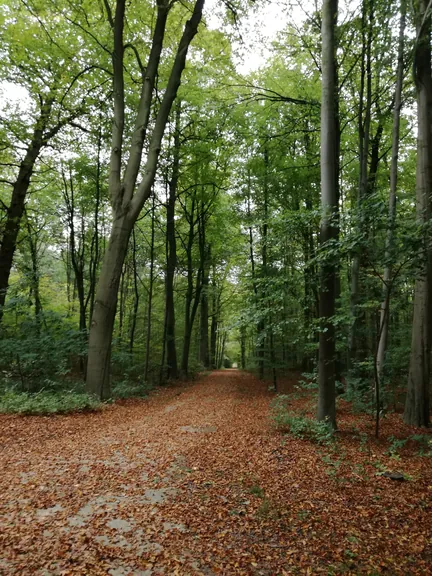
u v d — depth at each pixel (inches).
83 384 495.5
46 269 996.6
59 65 560.4
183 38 506.0
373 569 131.4
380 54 401.1
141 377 762.8
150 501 180.2
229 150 713.6
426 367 362.6
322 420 326.6
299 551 142.3
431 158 362.3
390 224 253.4
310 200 671.8
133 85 631.2
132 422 366.3
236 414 434.0
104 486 196.9
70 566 126.0
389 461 251.8
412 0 354.3
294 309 490.9
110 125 631.2
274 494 193.6
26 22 532.1
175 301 1172.5
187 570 128.0
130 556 134.0
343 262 305.3
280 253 410.9
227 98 617.0
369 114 458.0
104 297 469.7
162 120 502.6
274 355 677.3
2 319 501.7
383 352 398.9
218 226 936.3
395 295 322.0
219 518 165.5
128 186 479.2
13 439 276.5
